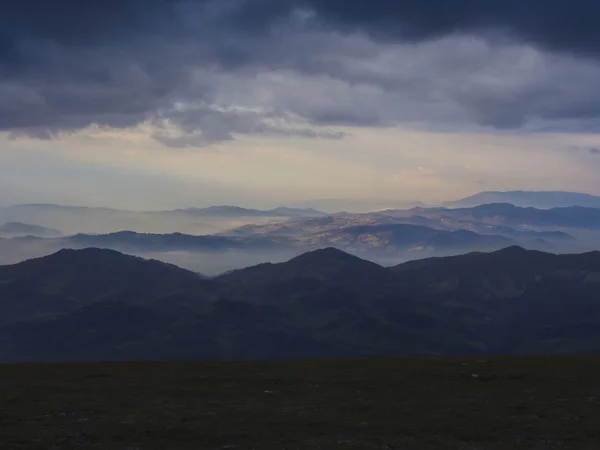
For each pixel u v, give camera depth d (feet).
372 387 156.56
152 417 125.70
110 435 113.39
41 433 114.01
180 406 135.44
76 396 144.77
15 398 141.69
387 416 127.54
